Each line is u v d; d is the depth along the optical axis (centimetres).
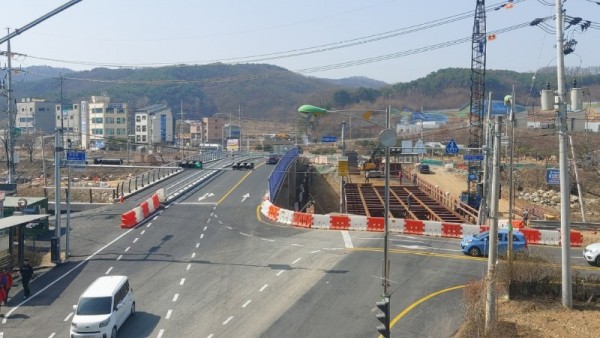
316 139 16400
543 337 2088
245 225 4603
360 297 2766
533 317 2320
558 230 4291
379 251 3753
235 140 15600
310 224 4562
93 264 3450
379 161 10431
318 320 2453
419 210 6016
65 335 2330
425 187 8044
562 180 2425
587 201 6869
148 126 17012
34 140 12794
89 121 16175
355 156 10975
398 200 6794
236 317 2502
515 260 2797
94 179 9981
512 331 2138
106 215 5022
